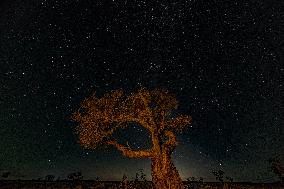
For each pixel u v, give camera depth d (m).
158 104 21.67
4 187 41.28
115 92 21.61
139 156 20.41
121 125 21.39
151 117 20.92
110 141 21.11
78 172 43.78
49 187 40.78
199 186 29.70
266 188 36.47
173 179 19.88
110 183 41.09
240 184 40.69
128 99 21.59
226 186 34.69
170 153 20.44
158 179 19.88
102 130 21.30
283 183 36.12
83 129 21.55
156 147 20.34
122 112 21.39
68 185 41.91
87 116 21.53
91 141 21.17
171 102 21.84
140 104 21.44
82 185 40.19
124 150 20.69
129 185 25.89
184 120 21.19
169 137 20.55
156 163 20.19
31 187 41.22
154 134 20.59
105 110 21.39
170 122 21.25
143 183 29.88
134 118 21.00
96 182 42.06
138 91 21.59
